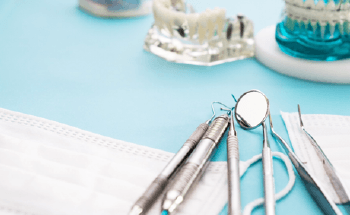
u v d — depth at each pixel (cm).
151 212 32
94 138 44
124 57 68
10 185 34
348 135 44
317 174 37
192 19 62
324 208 33
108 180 36
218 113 51
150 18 89
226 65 66
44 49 70
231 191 32
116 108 51
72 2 99
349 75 58
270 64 64
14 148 40
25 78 59
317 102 53
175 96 55
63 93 55
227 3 94
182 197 32
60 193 34
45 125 45
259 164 40
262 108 46
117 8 88
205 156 37
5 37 75
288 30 60
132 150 42
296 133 45
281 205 34
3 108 49
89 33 79
